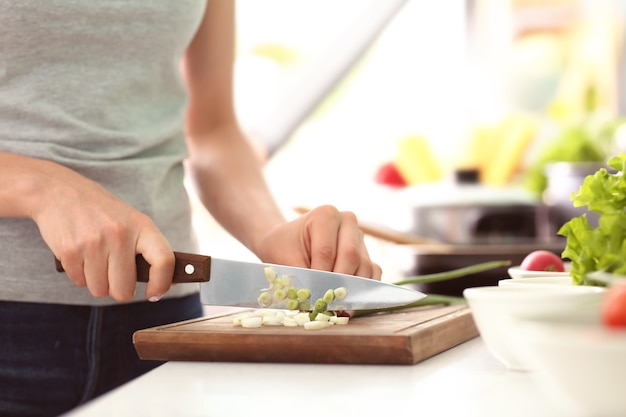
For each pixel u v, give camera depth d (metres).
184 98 1.45
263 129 3.18
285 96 3.18
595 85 3.57
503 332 0.86
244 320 1.09
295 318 1.12
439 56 3.73
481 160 3.07
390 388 0.84
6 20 1.22
